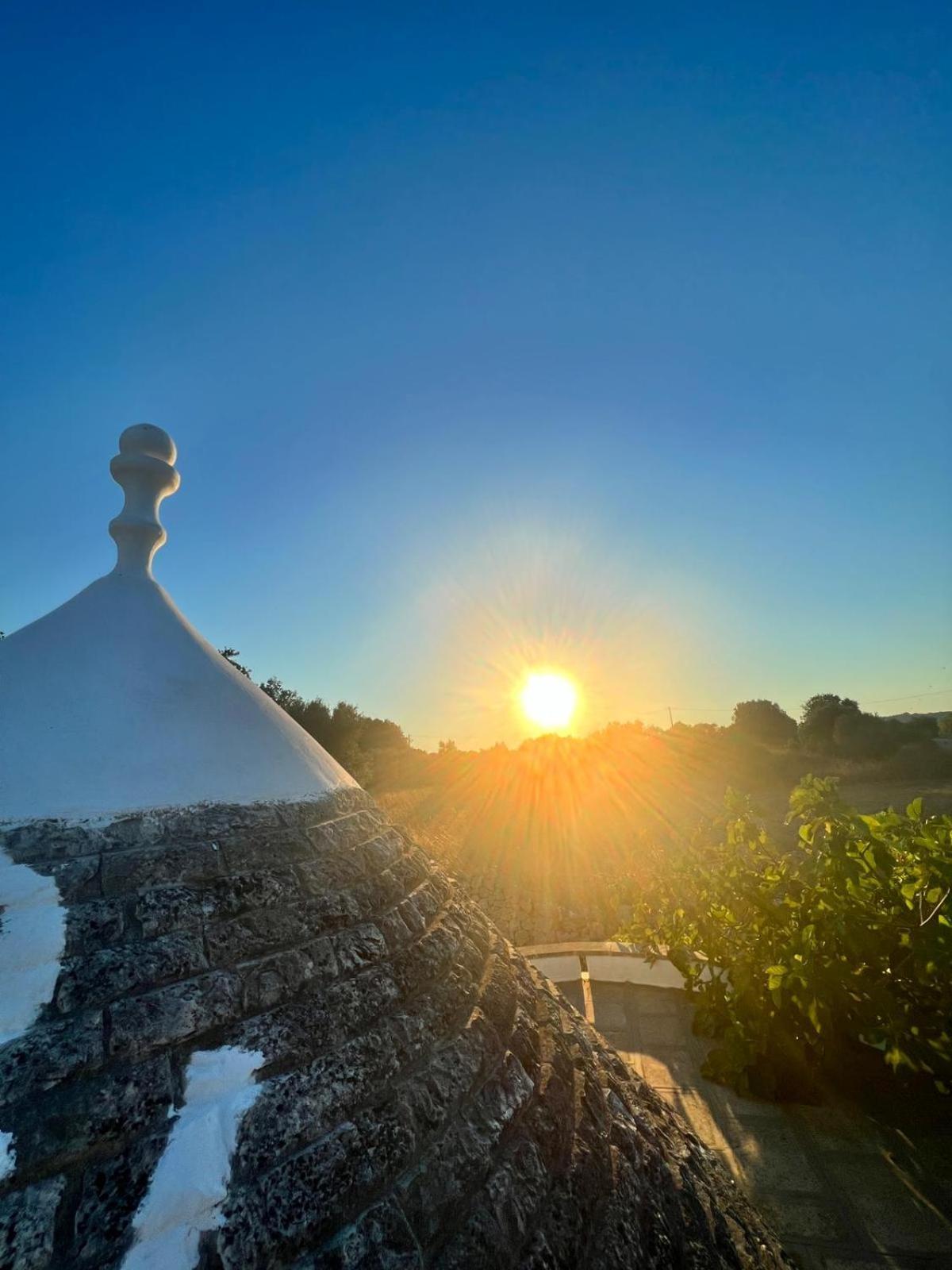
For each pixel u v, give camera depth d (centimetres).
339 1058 191
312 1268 150
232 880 217
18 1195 135
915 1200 410
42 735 223
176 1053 169
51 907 181
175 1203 145
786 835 1706
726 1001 616
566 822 2577
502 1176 196
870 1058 549
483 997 257
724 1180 305
